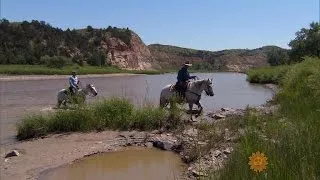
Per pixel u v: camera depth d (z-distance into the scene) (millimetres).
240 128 13688
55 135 15633
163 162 11516
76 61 121688
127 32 161375
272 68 63906
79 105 17469
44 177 10531
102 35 147750
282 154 6703
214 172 7555
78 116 16438
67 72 91062
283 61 122812
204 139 12844
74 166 11477
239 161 7215
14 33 119250
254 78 62625
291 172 5582
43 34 128375
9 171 11148
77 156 12461
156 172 10555
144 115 16391
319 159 6129
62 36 133750
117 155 12516
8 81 67750
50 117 16875
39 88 48812
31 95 37781
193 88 18703
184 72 18969
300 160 6047
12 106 27531
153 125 16125
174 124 15953
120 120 16438
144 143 13727
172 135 14359
